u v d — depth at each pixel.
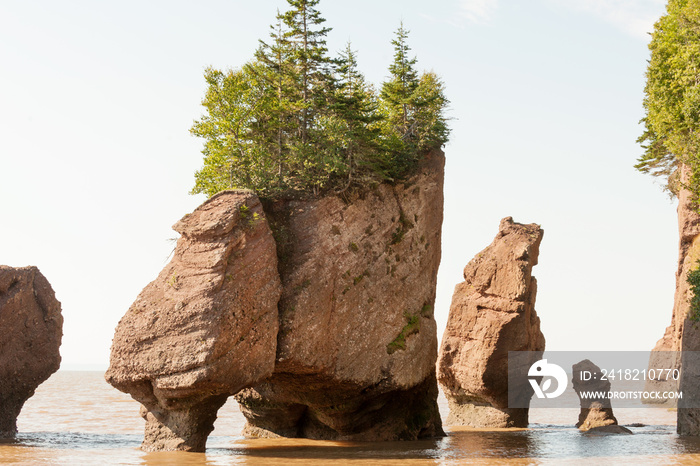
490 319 57.47
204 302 35.09
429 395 48.97
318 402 44.03
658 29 59.88
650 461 35.22
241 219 37.50
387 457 36.69
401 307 46.16
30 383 46.09
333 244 42.50
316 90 46.38
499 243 59.56
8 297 44.84
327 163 43.31
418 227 48.59
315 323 40.22
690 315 48.03
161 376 34.97
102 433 49.47
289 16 47.06
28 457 34.09
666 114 53.44
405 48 52.25
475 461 35.41
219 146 47.31
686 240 58.19
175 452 36.16
